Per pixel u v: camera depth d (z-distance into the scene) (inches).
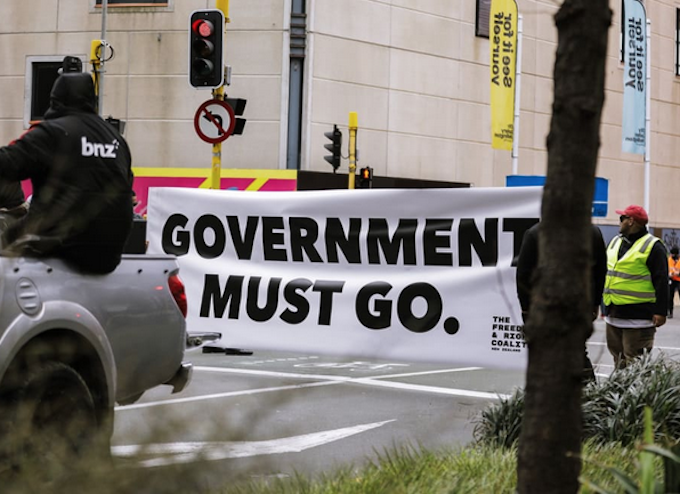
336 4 1389.0
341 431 379.9
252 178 1354.6
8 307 232.1
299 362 600.4
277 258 467.2
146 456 181.3
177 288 297.9
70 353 244.1
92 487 188.1
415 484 231.3
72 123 262.7
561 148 170.4
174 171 1360.7
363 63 1419.8
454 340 432.5
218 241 478.0
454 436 363.9
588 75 169.9
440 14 1507.1
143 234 426.6
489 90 1568.7
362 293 449.1
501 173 1590.8
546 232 171.9
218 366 571.2
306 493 229.1
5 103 1411.2
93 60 956.0
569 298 170.6
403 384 524.4
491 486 236.1
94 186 262.7
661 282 448.1
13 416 223.1
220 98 730.8
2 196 280.7
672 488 173.8
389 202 445.4
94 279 264.8
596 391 335.3
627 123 1429.6
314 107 1370.6
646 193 1660.9
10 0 1409.9
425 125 1494.8
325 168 1382.9
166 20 1362.0
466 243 431.5
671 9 1921.8
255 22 1365.7
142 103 1370.6
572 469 173.3
